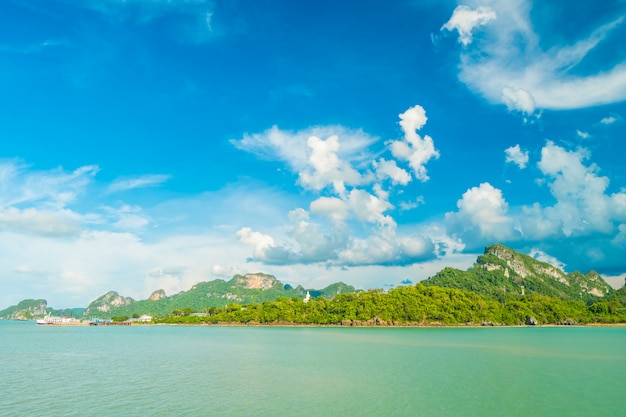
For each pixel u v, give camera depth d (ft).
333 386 229.66
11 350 446.19
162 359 351.87
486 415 176.04
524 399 201.57
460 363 317.83
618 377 258.98
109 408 185.26
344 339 561.84
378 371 279.28
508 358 347.97
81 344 524.93
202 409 182.91
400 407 186.09
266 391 216.95
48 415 175.32
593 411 183.01
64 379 255.09
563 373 272.51
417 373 270.87
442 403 193.36
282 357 358.64
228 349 433.89
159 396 206.69
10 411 181.27
